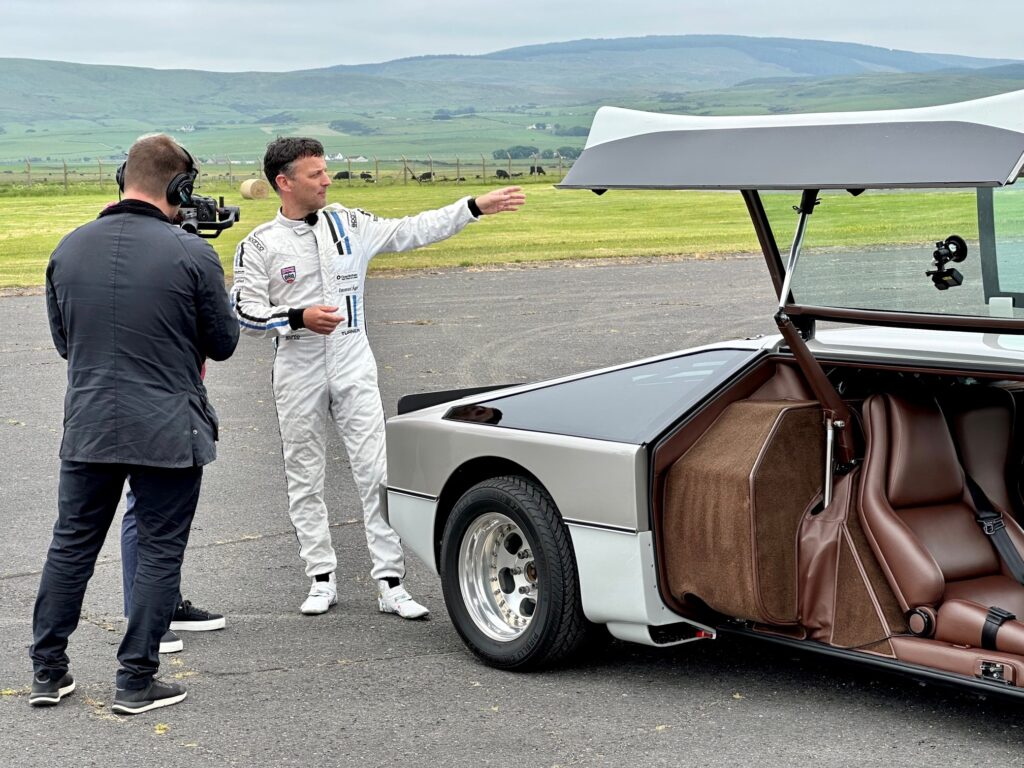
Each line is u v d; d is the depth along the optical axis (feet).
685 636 14.28
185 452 13.64
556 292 63.36
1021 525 14.01
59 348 14.28
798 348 13.48
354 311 17.63
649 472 13.66
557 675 14.79
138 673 13.71
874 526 13.10
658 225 119.85
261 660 15.56
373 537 17.62
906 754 12.00
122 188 14.34
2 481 26.21
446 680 14.69
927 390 13.92
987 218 12.97
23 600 18.17
